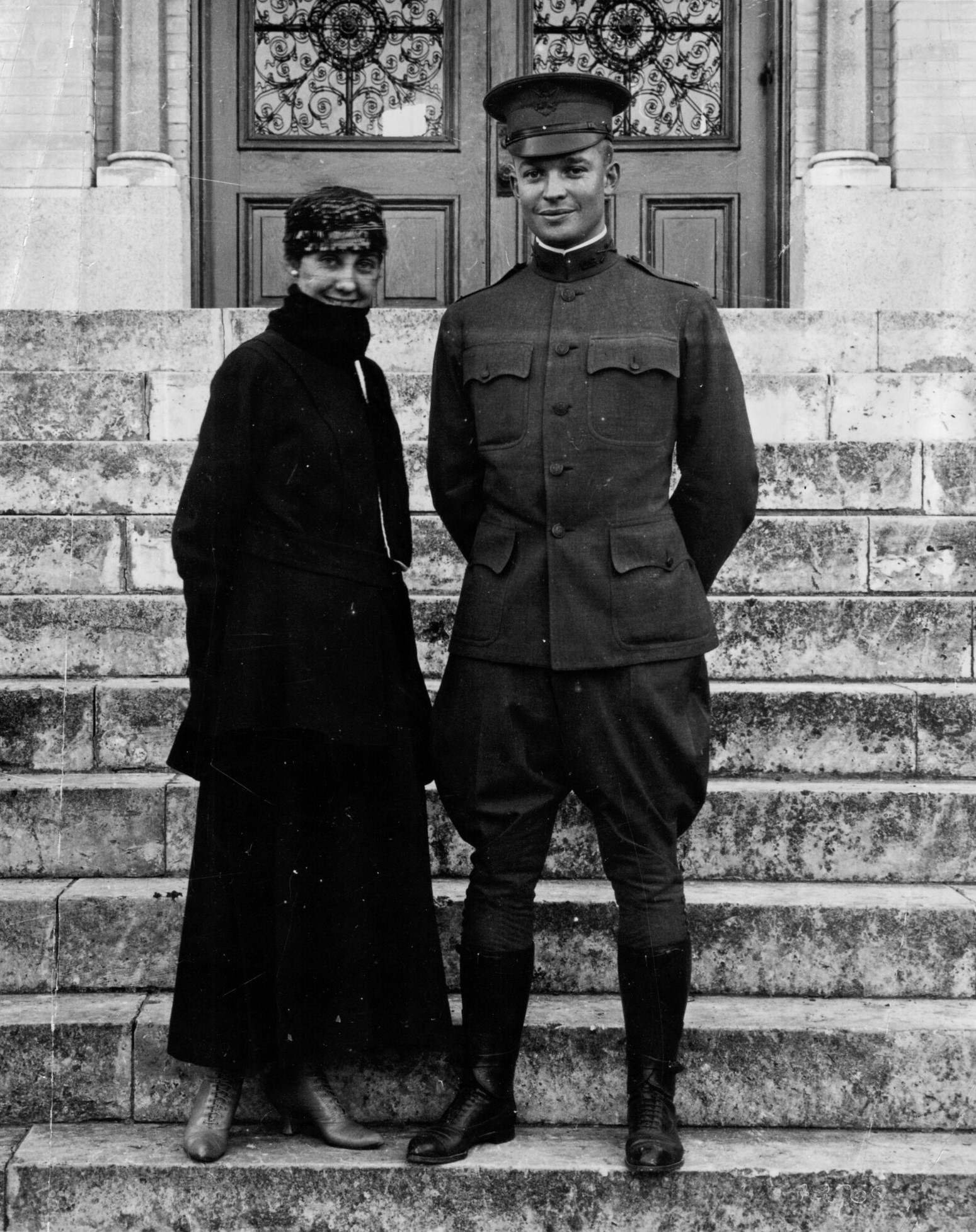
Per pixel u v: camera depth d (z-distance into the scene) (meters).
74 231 6.06
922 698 3.31
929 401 4.49
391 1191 2.49
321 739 2.55
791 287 6.23
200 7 6.27
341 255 2.56
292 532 2.56
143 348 4.68
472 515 2.67
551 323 2.52
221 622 2.54
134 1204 2.50
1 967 2.95
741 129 6.32
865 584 3.91
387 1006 2.61
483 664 2.52
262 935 2.59
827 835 3.12
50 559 3.93
